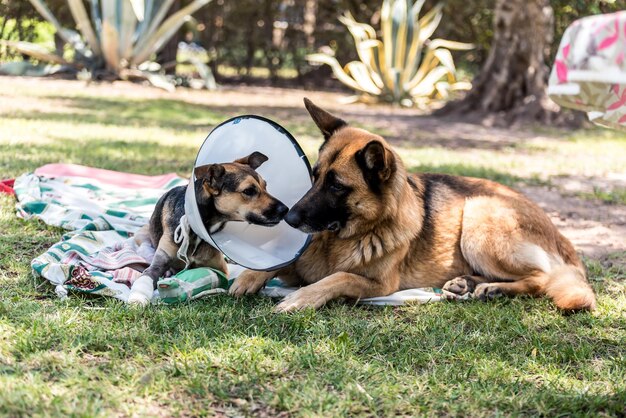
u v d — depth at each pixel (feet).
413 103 63.67
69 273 14.58
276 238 15.67
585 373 12.24
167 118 45.24
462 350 12.89
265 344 12.30
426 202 16.80
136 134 37.32
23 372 10.63
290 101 61.16
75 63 63.77
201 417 9.98
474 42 74.38
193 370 11.18
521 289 15.93
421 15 74.69
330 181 14.70
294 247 15.29
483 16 70.18
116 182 23.98
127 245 16.83
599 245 21.95
